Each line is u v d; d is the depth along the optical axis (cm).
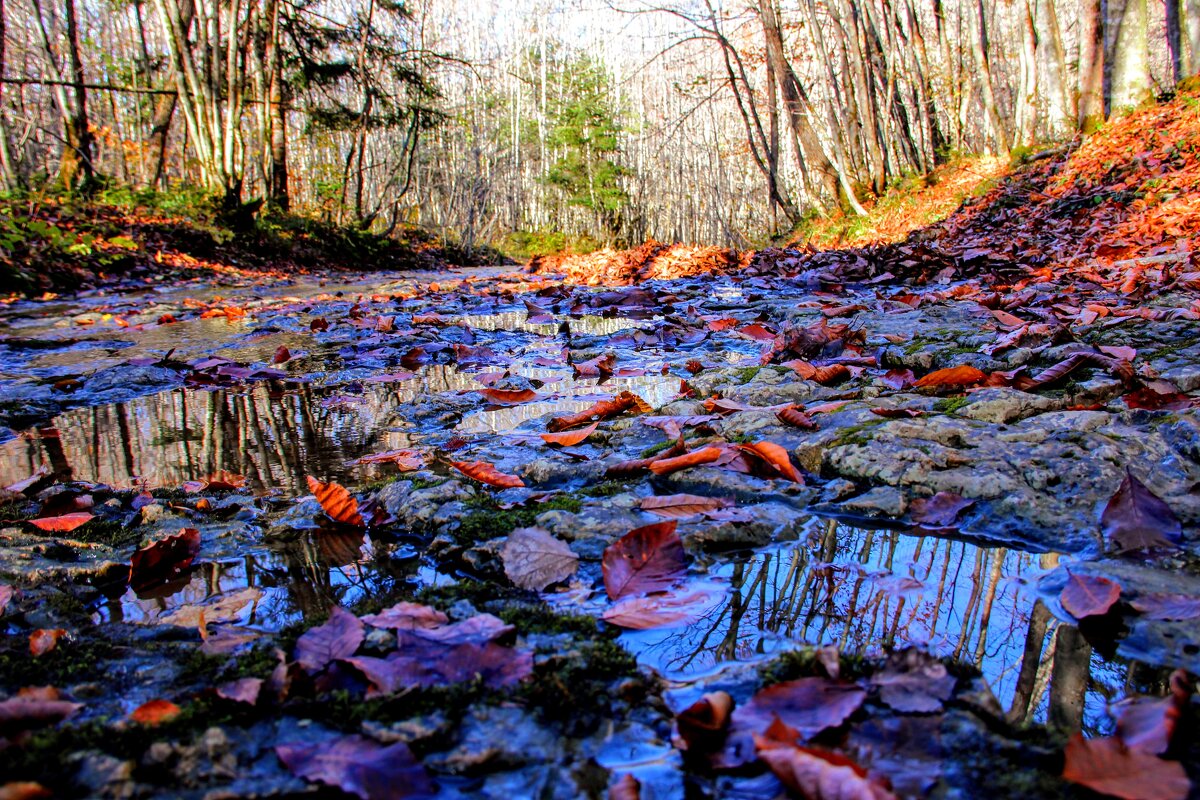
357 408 316
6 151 1670
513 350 461
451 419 291
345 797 88
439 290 897
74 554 167
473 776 92
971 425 212
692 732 94
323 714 103
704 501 176
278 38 2000
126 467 241
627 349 446
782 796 86
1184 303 409
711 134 4297
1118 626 125
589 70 3981
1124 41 1402
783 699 102
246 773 92
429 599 139
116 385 365
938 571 149
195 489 213
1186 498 165
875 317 453
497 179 4569
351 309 655
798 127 1916
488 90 4459
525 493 194
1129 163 1091
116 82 2277
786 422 233
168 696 111
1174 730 93
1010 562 152
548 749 96
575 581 146
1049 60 1573
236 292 950
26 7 2462
